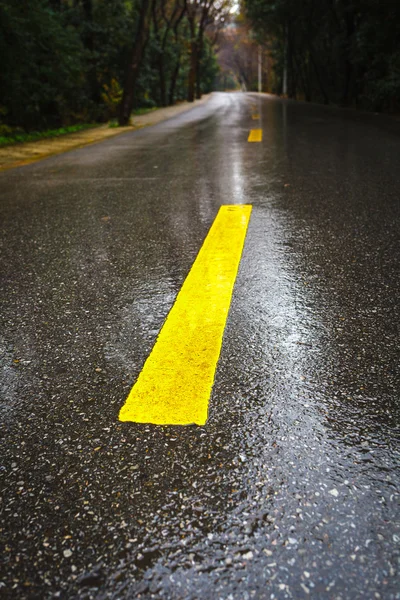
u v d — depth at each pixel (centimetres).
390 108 1686
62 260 266
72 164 701
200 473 111
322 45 2808
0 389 148
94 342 173
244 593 85
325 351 160
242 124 1318
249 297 204
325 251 257
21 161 790
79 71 1543
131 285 224
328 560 90
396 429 122
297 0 2811
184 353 161
